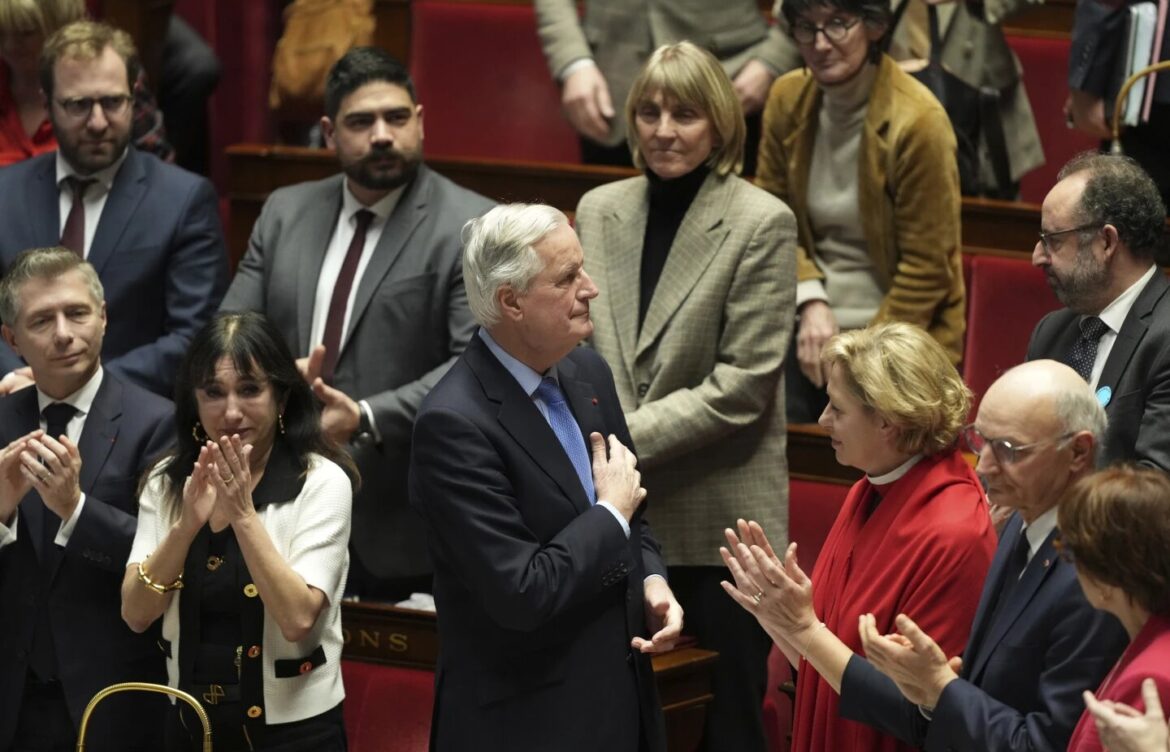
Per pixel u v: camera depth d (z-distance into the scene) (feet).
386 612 45.42
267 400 37.58
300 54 66.90
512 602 32.78
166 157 61.16
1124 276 37.76
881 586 33.96
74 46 49.93
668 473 44.16
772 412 44.68
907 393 33.65
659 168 44.60
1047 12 63.98
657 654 43.04
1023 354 53.62
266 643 36.94
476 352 34.73
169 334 50.85
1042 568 30.73
